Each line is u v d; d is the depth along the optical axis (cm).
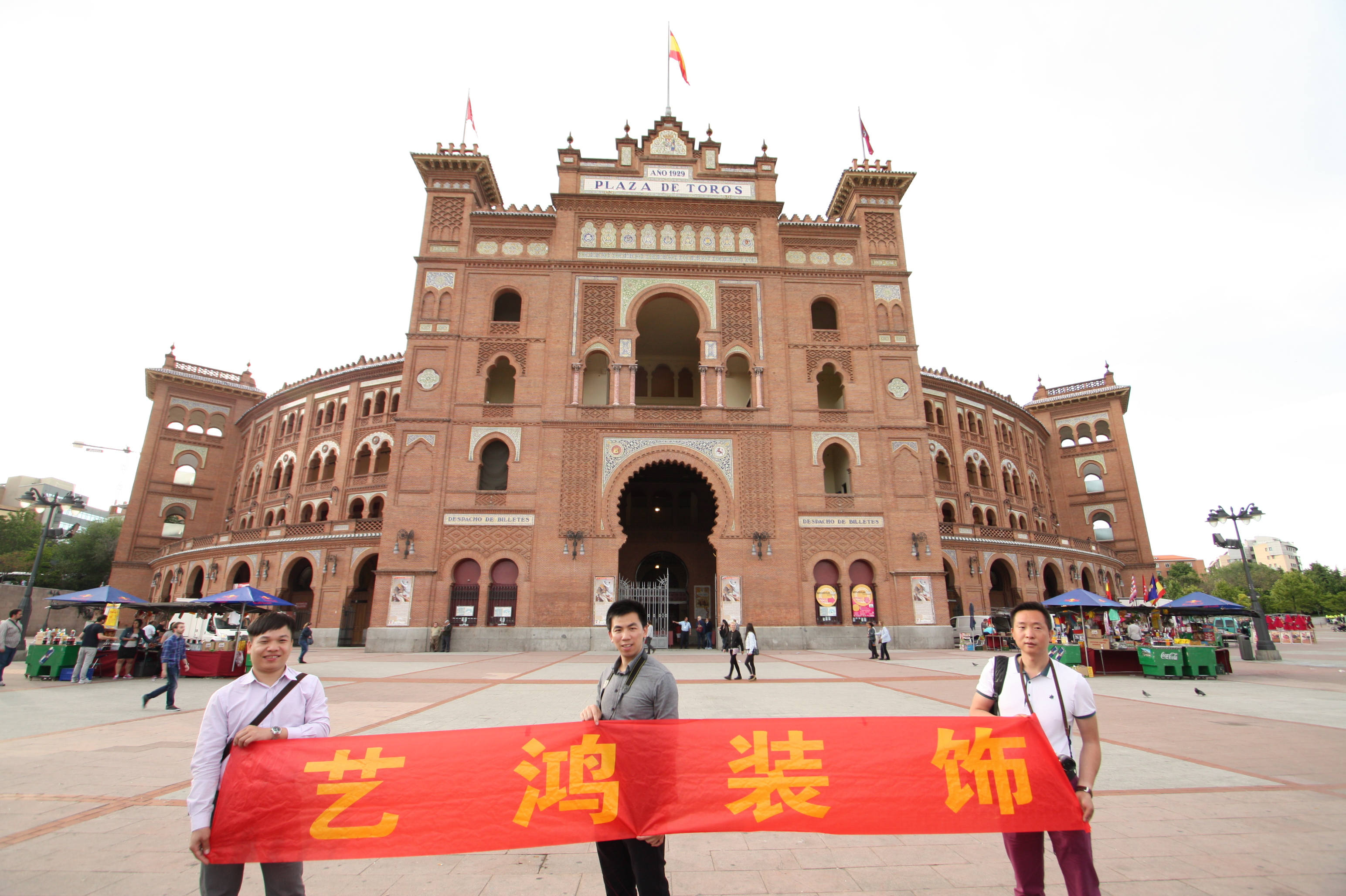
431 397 3080
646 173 3459
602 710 438
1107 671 1984
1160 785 694
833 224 3478
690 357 4072
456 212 3356
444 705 1233
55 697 1430
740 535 2966
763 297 3309
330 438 4300
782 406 3152
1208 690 1569
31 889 446
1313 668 2231
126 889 449
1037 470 5159
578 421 3059
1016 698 412
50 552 5438
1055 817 380
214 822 367
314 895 454
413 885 473
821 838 567
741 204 3409
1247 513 2906
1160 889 445
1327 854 507
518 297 3516
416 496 2931
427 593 2816
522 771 411
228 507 5022
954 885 467
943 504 4125
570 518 2931
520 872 501
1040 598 3962
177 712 1235
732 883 472
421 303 3206
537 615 2803
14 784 709
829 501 3056
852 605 2938
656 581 3825
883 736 424
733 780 419
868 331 3331
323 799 385
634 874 404
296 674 411
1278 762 796
